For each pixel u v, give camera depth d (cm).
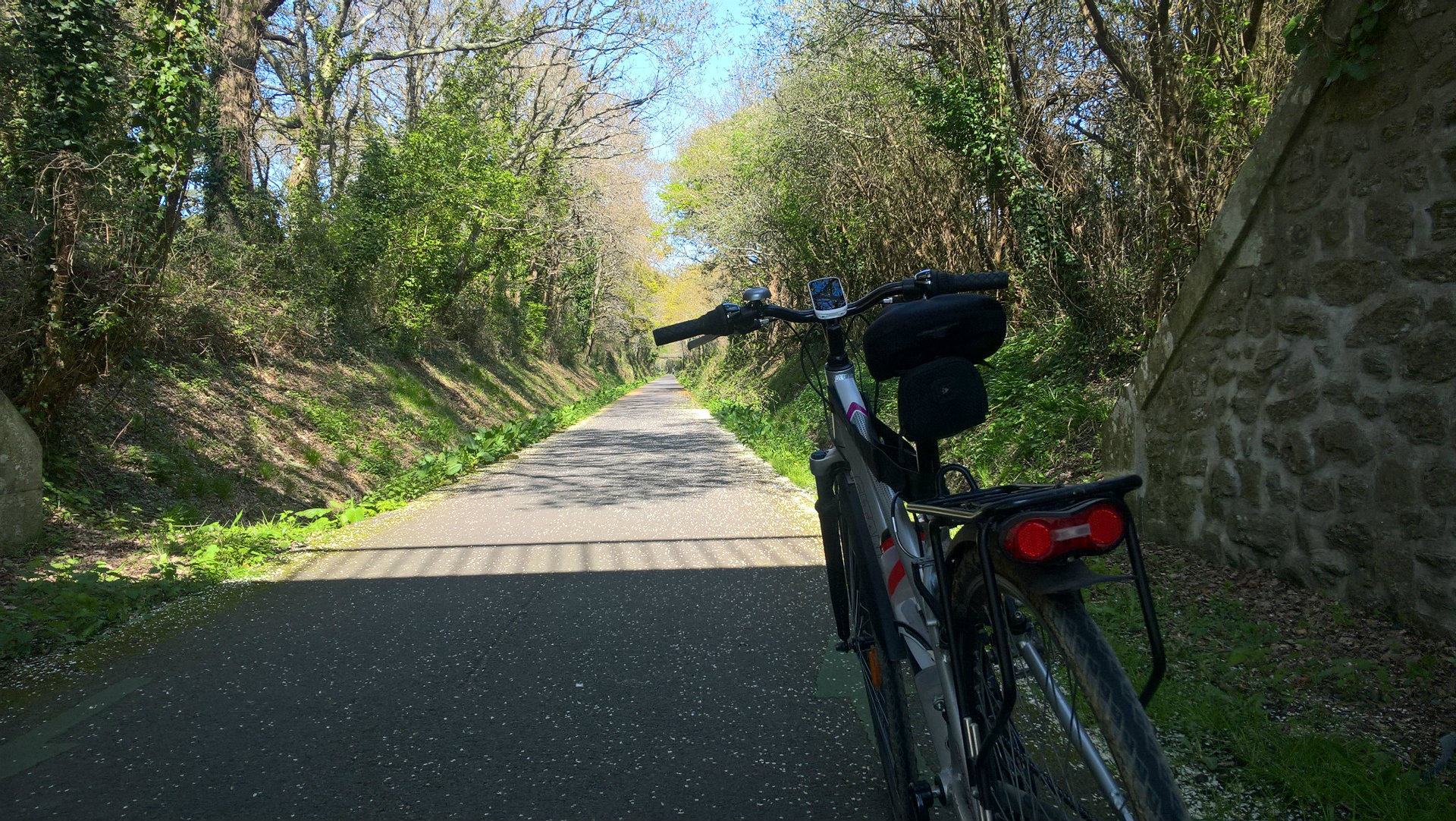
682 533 798
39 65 866
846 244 1928
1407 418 406
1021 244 1144
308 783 316
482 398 2559
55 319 815
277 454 1191
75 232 818
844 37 1464
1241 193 502
